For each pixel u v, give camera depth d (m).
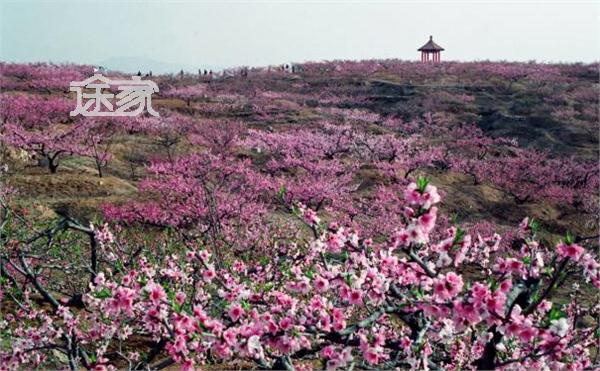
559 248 5.81
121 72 77.62
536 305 5.92
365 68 82.12
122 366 9.50
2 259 10.39
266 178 29.23
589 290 16.61
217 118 53.28
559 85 64.44
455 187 34.97
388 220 26.16
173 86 68.19
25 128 38.06
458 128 50.94
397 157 38.78
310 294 9.59
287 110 56.97
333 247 6.93
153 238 19.59
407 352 6.24
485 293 5.48
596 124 50.03
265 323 5.83
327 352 5.98
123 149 37.78
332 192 28.22
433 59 94.25
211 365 9.16
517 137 49.25
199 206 22.11
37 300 11.79
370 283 6.42
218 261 10.29
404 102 61.88
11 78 59.94
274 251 16.06
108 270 10.01
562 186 35.50
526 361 6.10
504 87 66.25
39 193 26.92
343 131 43.06
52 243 12.60
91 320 8.20
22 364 8.91
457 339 8.50
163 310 5.87
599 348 8.73
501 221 30.94
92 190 28.00
